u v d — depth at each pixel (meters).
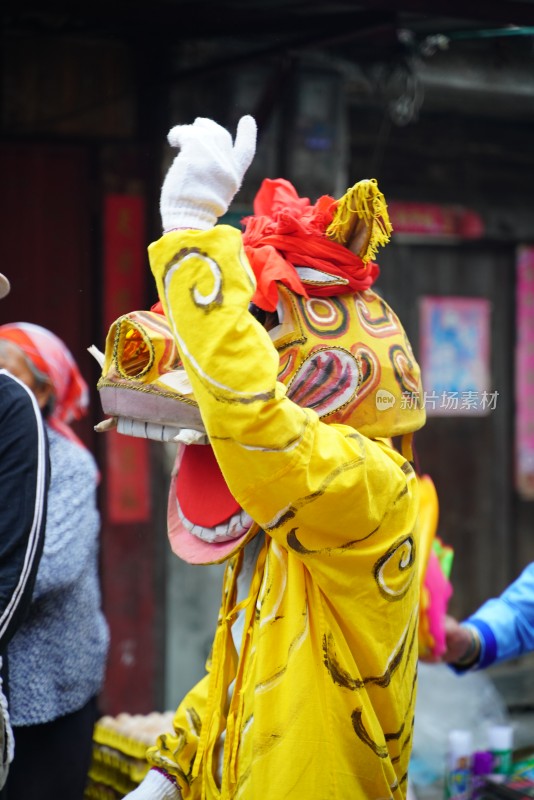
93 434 11.55
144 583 11.73
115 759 7.45
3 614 5.18
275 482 3.92
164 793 5.00
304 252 4.44
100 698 11.59
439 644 5.77
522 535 14.81
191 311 3.92
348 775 4.15
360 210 4.26
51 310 11.35
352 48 11.21
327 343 4.34
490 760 7.17
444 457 14.42
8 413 5.42
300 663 4.19
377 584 4.19
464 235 14.12
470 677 11.49
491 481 14.66
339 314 4.43
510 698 13.66
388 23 8.92
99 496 11.51
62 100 11.16
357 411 4.35
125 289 11.52
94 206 11.35
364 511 4.04
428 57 12.05
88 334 11.48
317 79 11.26
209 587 11.96
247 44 11.21
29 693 6.45
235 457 3.91
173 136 4.19
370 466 4.07
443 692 11.27
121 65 11.28
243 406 3.84
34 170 11.19
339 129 11.43
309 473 3.93
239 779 4.32
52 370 7.50
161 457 11.68
